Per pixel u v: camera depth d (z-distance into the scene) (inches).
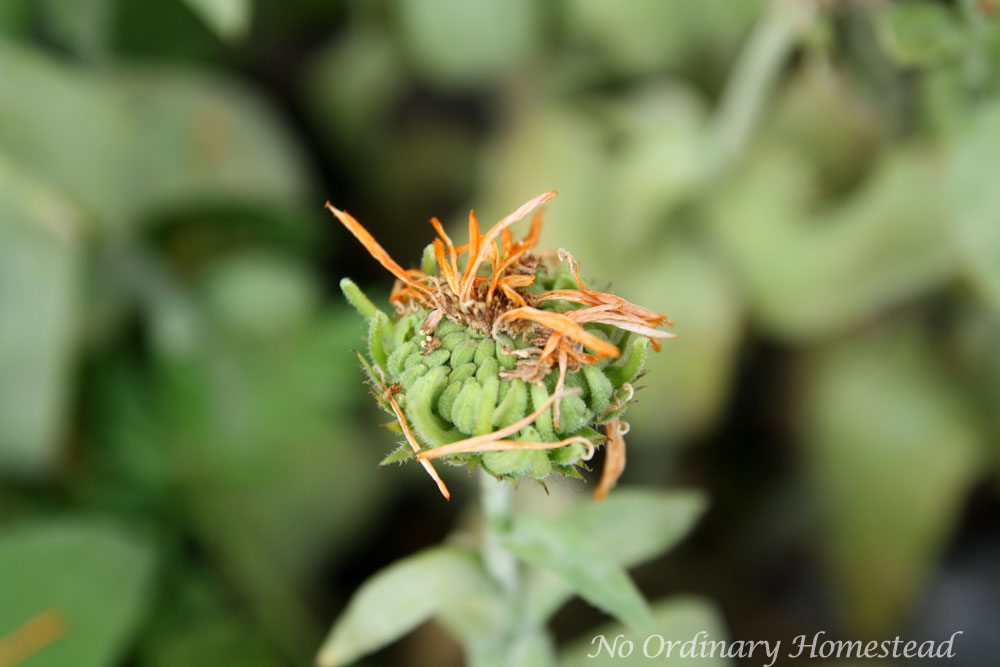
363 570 14.5
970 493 14.7
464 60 15.3
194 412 13.7
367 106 16.5
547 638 11.4
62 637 12.5
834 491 13.9
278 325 14.5
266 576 13.5
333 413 13.9
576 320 10.3
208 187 14.2
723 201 13.9
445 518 14.8
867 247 13.2
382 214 16.7
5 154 13.2
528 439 10.2
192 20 15.2
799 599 14.5
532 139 14.6
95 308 14.0
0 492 13.5
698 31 14.6
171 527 13.6
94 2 14.1
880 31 12.3
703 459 14.9
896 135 13.1
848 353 14.0
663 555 14.7
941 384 13.5
